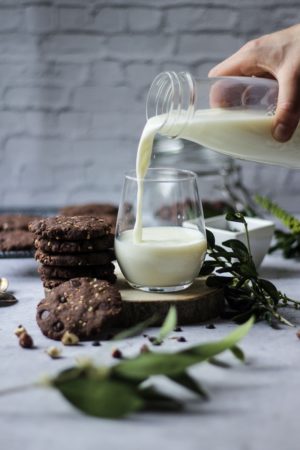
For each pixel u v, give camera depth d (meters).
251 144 0.69
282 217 0.86
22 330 0.62
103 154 1.37
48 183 1.38
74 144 1.36
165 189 0.69
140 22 1.30
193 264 0.66
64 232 0.67
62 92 1.33
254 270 0.67
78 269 0.68
